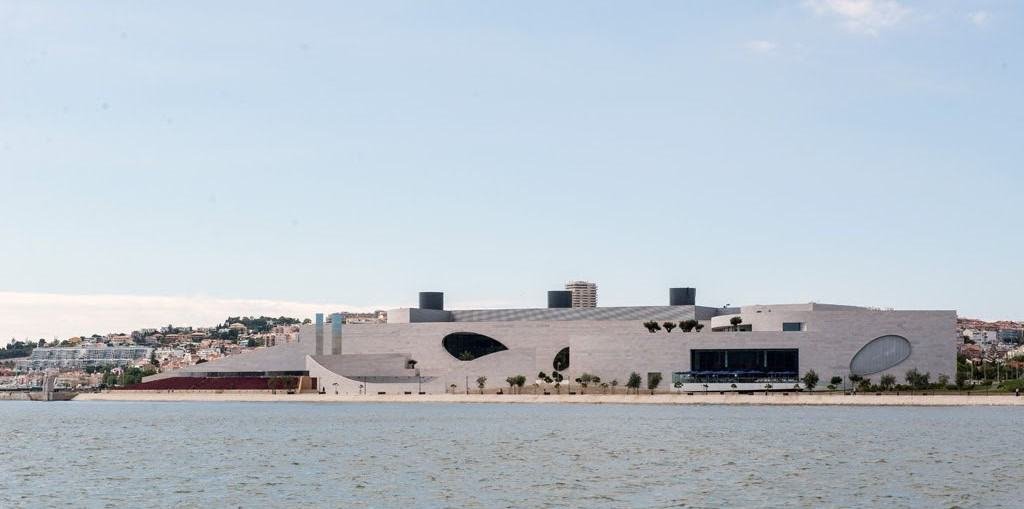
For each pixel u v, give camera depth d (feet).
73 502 329.52
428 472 401.49
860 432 597.52
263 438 586.86
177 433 639.35
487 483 368.07
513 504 320.50
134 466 433.48
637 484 364.58
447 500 328.29
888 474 392.06
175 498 335.26
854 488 354.13
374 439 569.23
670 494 340.18
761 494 339.98
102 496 341.82
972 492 344.49
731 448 497.05
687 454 468.75
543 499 330.13
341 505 318.65
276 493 344.49
